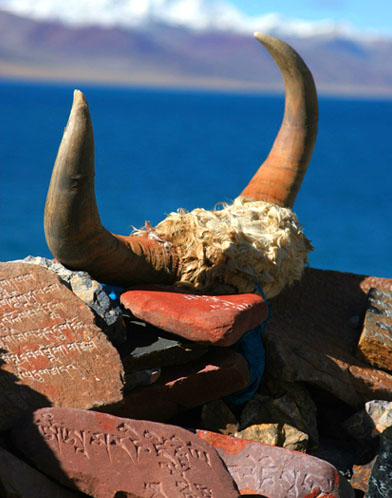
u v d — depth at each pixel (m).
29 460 6.20
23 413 6.63
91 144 7.84
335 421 9.34
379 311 10.12
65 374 7.09
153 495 6.16
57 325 7.47
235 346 8.88
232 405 8.98
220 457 6.74
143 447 6.46
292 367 8.99
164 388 7.98
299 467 7.09
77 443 6.29
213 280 9.12
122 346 8.01
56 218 8.12
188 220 9.25
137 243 9.06
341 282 11.68
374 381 9.30
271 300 10.86
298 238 10.05
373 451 8.55
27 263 7.98
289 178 11.70
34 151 158.50
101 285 8.95
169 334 8.33
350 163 154.62
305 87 11.48
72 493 6.25
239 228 9.26
